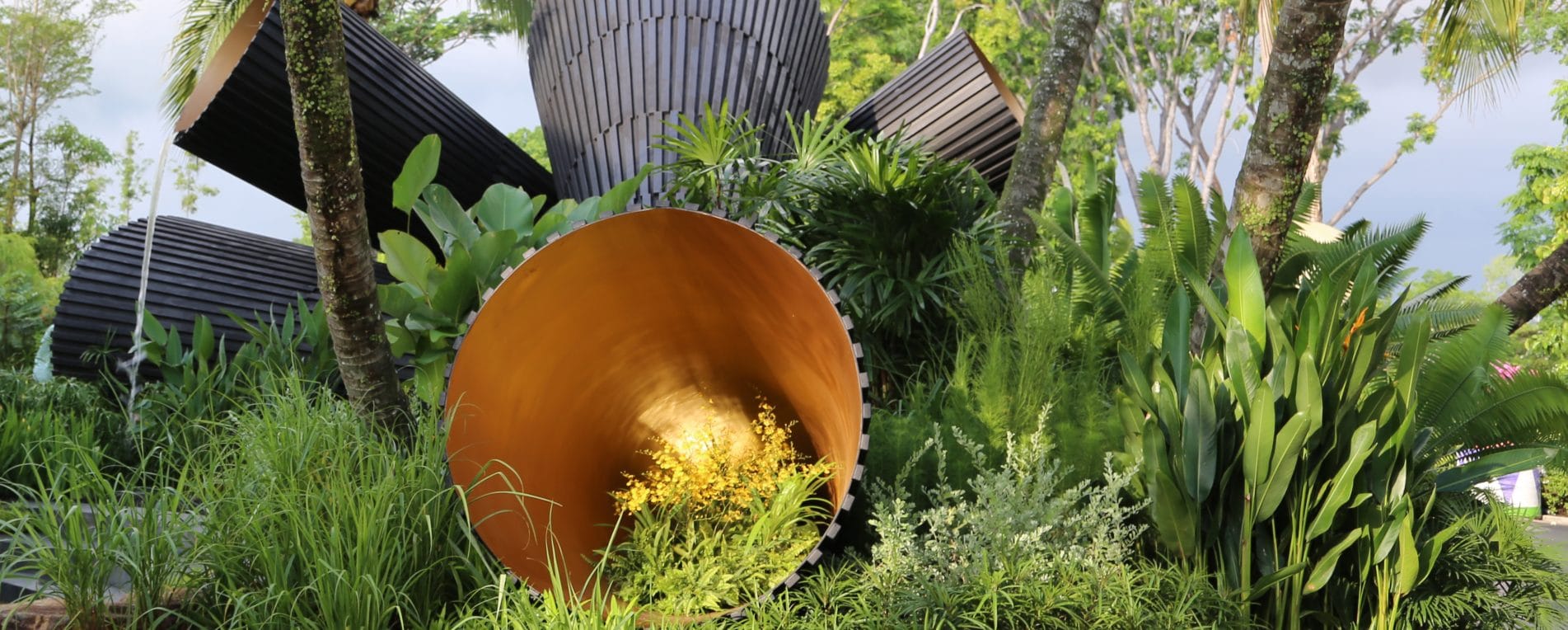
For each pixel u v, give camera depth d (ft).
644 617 11.71
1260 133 15.92
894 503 12.09
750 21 26.66
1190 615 10.78
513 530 12.88
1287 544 11.93
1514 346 16.70
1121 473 13.23
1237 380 12.13
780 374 16.01
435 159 17.63
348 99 12.78
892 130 28.22
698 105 25.88
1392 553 11.34
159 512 10.45
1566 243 20.80
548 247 12.75
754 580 12.12
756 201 19.34
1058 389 14.26
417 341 17.67
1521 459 13.44
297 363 21.09
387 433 12.87
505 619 10.09
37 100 97.09
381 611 9.99
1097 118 80.94
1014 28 74.84
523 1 50.49
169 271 24.21
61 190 97.50
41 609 9.91
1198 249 21.02
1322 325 12.29
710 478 15.34
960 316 17.61
